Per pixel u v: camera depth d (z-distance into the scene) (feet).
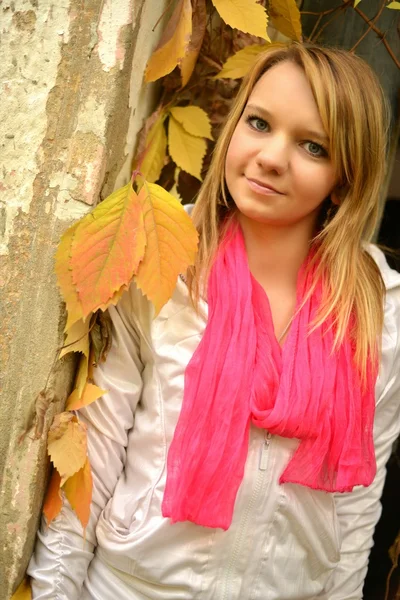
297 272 3.45
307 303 3.35
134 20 3.23
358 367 3.35
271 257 3.39
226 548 3.25
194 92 4.28
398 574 4.94
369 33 4.42
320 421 3.19
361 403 3.35
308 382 3.19
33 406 3.29
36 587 3.42
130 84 3.45
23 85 3.23
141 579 3.34
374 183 3.35
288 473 3.19
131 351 3.41
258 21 3.51
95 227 3.13
